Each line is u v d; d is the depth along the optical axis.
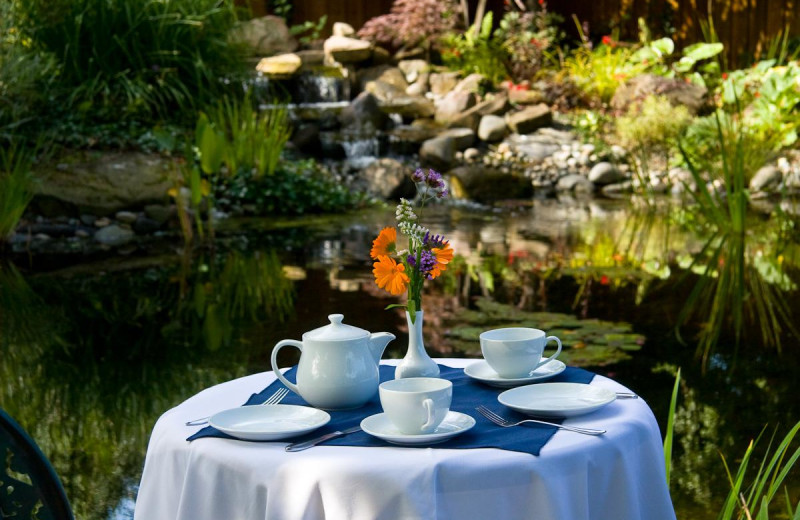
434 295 6.45
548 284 6.76
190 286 6.92
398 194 11.94
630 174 12.56
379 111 13.87
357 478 1.66
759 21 17.34
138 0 11.73
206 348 5.23
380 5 17.80
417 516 1.63
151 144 10.82
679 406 4.11
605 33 17.88
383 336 2.12
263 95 13.75
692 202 11.17
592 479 1.77
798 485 3.21
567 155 13.15
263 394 2.20
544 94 14.84
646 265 7.42
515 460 1.69
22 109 10.29
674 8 17.81
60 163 9.94
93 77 11.48
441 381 1.87
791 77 13.09
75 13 11.40
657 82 14.03
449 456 1.70
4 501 1.56
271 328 5.65
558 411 1.91
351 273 7.32
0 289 6.90
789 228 9.10
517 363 2.20
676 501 3.12
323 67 15.23
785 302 6.07
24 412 4.18
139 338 5.46
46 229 9.27
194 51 12.32
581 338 5.27
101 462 3.59
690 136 12.71
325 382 2.01
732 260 7.54
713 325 5.53
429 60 16.11
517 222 9.96
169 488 1.89
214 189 10.74
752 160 11.83
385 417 1.91
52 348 5.29
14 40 10.86
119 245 8.90
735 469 3.38
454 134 13.38
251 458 1.74
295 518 1.67
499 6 18.25
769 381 4.43
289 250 8.45
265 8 17.16
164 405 4.26
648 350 5.02
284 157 12.54
